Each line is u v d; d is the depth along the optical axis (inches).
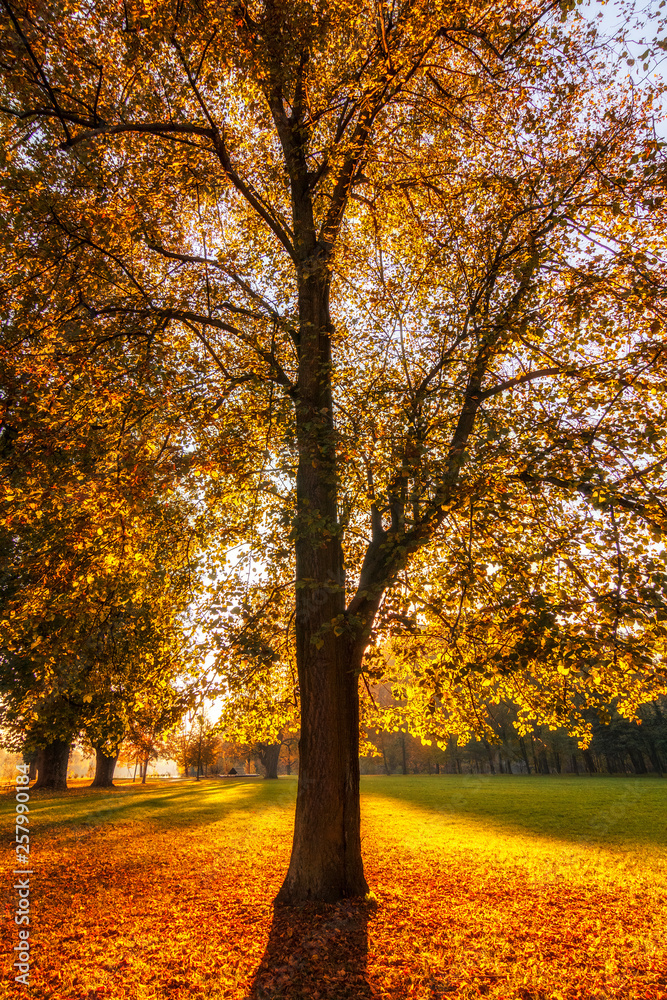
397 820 756.6
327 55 402.6
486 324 323.6
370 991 229.0
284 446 380.5
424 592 349.1
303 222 426.9
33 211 321.1
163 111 391.9
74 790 1132.5
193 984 236.4
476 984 233.8
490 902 345.4
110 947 278.2
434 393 337.7
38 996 228.2
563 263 340.5
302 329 400.2
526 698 388.5
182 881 402.9
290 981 236.7
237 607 325.1
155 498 337.7
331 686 339.9
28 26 313.6
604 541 278.8
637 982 235.6
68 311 346.0
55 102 325.1
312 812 327.0
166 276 445.1
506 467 304.8
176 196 430.6
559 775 2096.5
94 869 442.0
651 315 328.8
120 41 362.0
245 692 395.2
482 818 773.9
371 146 401.1
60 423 332.5
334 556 363.9
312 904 309.1
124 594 401.1
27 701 400.8
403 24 350.9
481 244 364.2
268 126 455.5
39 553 349.7
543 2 346.3
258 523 432.5
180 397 362.6
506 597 260.2
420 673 363.3
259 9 379.2
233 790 1160.2
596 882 401.4
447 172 415.2
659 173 304.3
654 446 298.5
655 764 2100.1
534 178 347.9
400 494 315.6
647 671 236.7
